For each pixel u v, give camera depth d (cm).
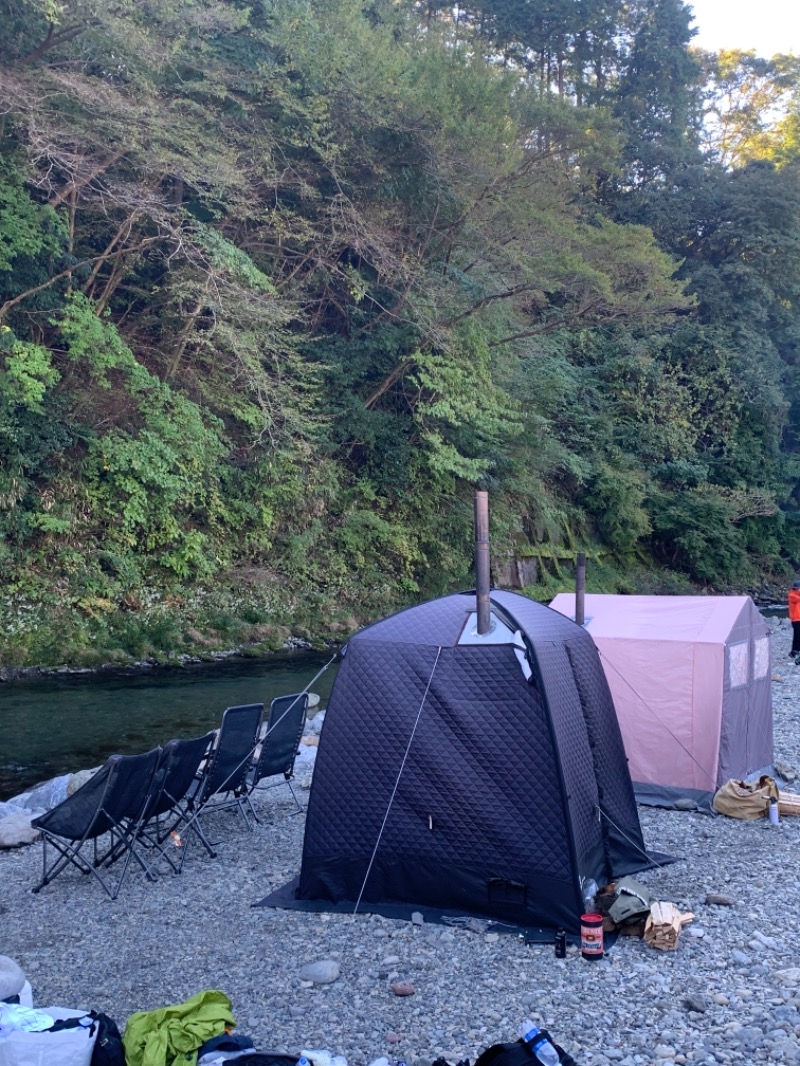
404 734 627
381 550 2753
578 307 3134
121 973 525
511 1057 375
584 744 641
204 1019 409
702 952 536
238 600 2291
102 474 2150
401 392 2805
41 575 1994
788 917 590
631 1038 434
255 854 749
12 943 576
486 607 627
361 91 2348
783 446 4866
